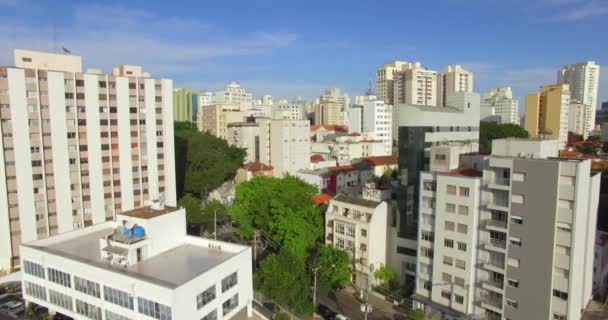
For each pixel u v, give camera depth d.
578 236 44.47
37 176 73.12
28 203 72.44
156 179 88.38
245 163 145.12
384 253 66.75
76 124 76.62
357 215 67.00
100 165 80.19
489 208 49.50
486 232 50.81
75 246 55.56
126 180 83.88
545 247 44.97
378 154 153.25
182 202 90.75
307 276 57.25
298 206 74.75
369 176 124.69
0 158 69.00
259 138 143.25
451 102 80.19
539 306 45.94
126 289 44.38
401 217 65.06
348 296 64.69
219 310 47.56
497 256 49.97
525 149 50.97
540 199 45.00
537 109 178.75
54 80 73.62
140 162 85.75
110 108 80.69
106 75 79.75
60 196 75.94
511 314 48.47
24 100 70.75
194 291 43.41
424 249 58.22
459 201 52.66
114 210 82.75
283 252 57.16
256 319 52.22
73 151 76.81
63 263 49.56
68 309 50.22
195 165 115.06
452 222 53.66
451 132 73.12
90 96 78.00
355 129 195.25
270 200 75.56
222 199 115.12
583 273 48.75
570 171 42.97
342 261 61.31
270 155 133.75
